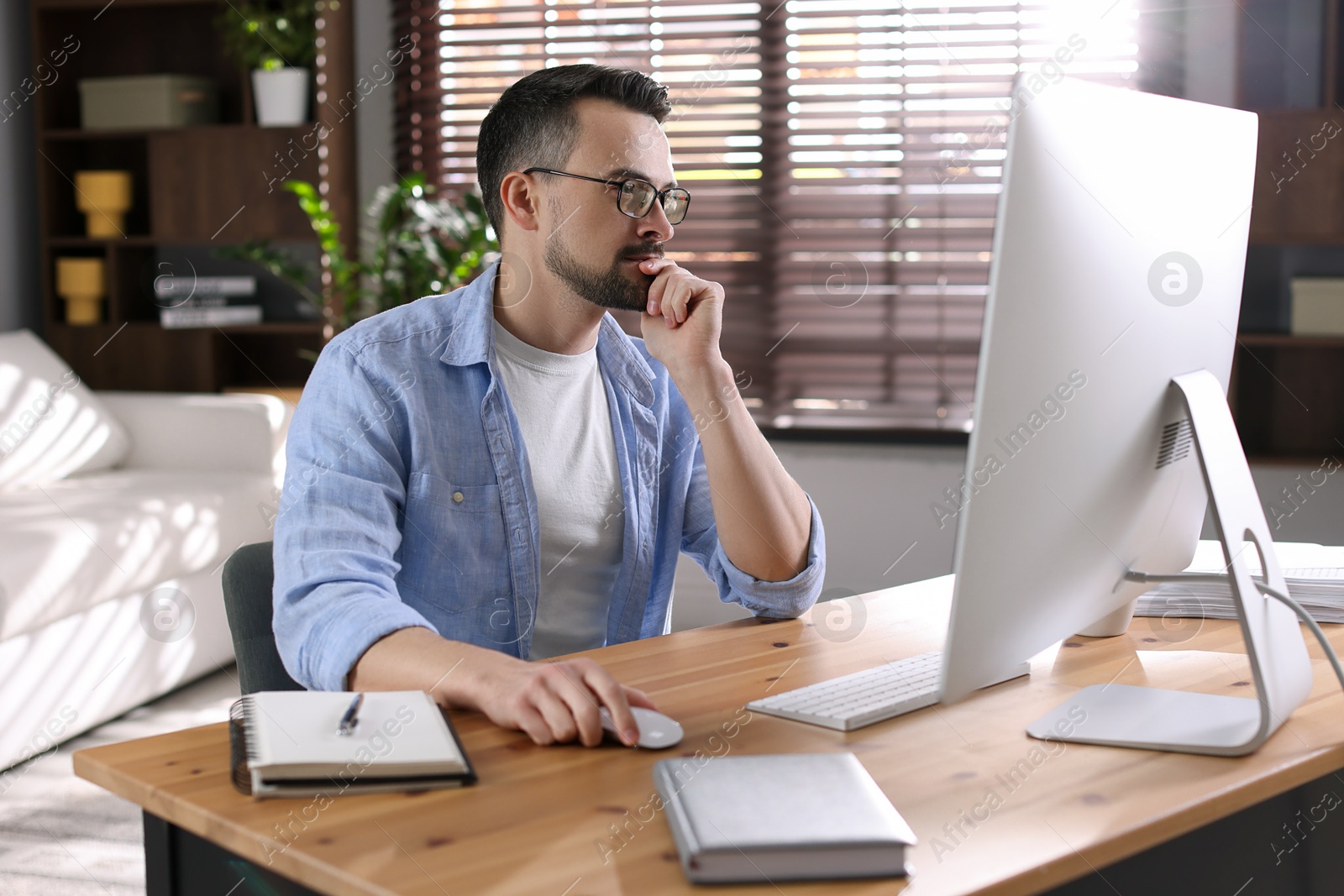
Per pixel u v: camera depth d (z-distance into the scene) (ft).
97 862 6.07
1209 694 3.01
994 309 2.28
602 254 4.01
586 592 4.34
